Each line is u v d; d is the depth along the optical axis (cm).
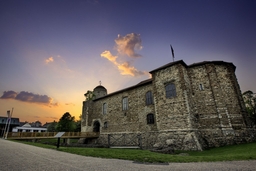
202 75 1809
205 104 1702
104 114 2688
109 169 519
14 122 4803
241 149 1206
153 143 1791
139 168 547
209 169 541
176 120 1596
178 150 1419
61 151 973
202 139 1548
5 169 481
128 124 2208
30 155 755
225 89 1752
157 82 1914
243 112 1708
